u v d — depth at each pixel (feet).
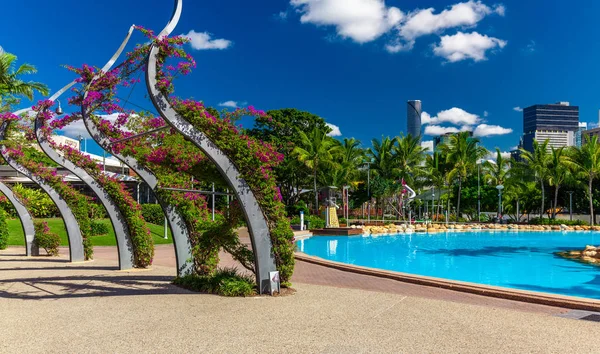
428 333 19.43
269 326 20.54
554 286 39.27
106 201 41.75
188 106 24.63
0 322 21.61
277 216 28.63
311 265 45.96
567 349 17.31
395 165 169.89
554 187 167.94
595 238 95.45
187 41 24.38
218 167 26.22
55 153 40.47
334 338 18.63
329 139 154.61
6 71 86.48
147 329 20.08
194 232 34.68
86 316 22.74
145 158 33.09
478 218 163.22
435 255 64.64
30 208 57.57
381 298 27.32
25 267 44.47
